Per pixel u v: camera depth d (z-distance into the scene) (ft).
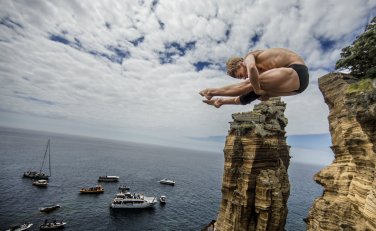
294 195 514.27
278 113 157.17
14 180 394.32
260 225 133.18
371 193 53.11
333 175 85.46
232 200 144.46
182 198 395.34
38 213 258.37
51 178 444.96
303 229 278.87
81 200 324.19
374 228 51.21
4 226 217.36
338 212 75.56
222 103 18.75
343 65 87.81
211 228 196.34
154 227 257.75
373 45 74.43
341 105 85.20
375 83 62.13
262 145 141.08
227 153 153.99
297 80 14.01
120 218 273.13
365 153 67.15
